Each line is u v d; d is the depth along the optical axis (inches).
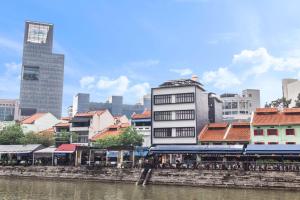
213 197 1803.6
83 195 1910.7
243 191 2025.1
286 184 2053.4
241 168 2246.6
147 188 2219.5
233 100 7066.9
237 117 6235.2
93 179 2709.2
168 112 3115.2
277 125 2659.9
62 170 2869.1
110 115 4367.6
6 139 3646.7
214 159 2706.7
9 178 2925.7
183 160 2714.1
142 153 2965.1
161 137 3095.5
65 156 3238.2
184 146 2628.0
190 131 2994.6
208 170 2301.9
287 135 2632.9
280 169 2121.1
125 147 2819.9
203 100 3255.4
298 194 1871.3
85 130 4094.5
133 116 3846.0
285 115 2741.1
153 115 3164.4
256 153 2332.7
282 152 2261.3
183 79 3358.8
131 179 2551.7
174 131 3058.6
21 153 3312.0
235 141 2778.1
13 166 3107.8
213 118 3607.3
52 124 4938.5
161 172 2455.7
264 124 2694.4
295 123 2603.3
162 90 3176.7
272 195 1841.8
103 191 2076.8
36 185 2406.5
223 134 2903.5
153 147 2723.9
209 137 2910.9
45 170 2940.5
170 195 1894.7
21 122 4906.5
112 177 2637.8
